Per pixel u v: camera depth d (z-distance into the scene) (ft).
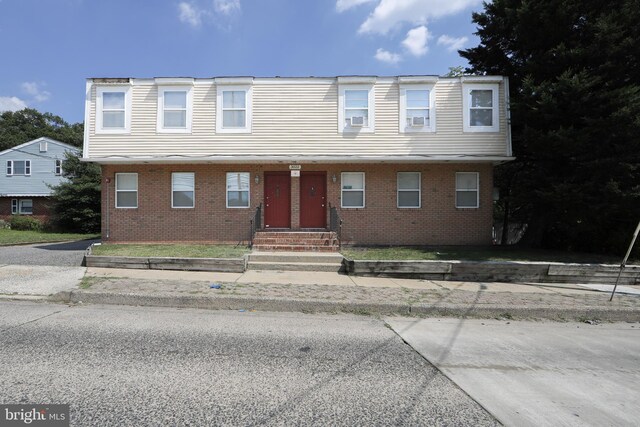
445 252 38.83
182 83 44.50
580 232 42.19
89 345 15.28
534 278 30.89
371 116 44.93
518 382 12.85
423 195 45.39
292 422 9.86
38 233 73.87
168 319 19.43
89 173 81.56
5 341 15.56
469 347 16.37
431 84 45.06
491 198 45.27
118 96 44.75
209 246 41.96
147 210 45.03
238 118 45.06
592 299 24.54
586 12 38.55
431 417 10.33
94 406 10.44
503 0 42.63
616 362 15.05
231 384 12.07
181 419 9.87
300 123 44.96
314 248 38.34
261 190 45.21
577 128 38.52
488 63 48.60
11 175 102.42
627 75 37.99
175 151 44.42
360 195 45.65
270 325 18.89
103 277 27.22
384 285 27.37
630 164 35.17
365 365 13.99
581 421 10.36
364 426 9.78
